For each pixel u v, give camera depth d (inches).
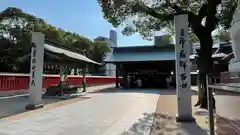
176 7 401.1
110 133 238.5
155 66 1123.9
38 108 397.7
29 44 932.0
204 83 389.1
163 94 673.0
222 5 401.7
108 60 1029.2
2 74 569.0
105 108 402.9
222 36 526.0
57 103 467.5
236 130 104.2
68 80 911.0
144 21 495.2
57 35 1085.8
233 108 108.4
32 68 395.2
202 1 412.2
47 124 277.6
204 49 395.5
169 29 531.8
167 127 258.4
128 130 249.4
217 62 624.4
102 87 1064.2
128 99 541.6
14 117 318.0
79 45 1386.6
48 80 786.2
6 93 582.6
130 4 388.5
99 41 1617.9
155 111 369.1
